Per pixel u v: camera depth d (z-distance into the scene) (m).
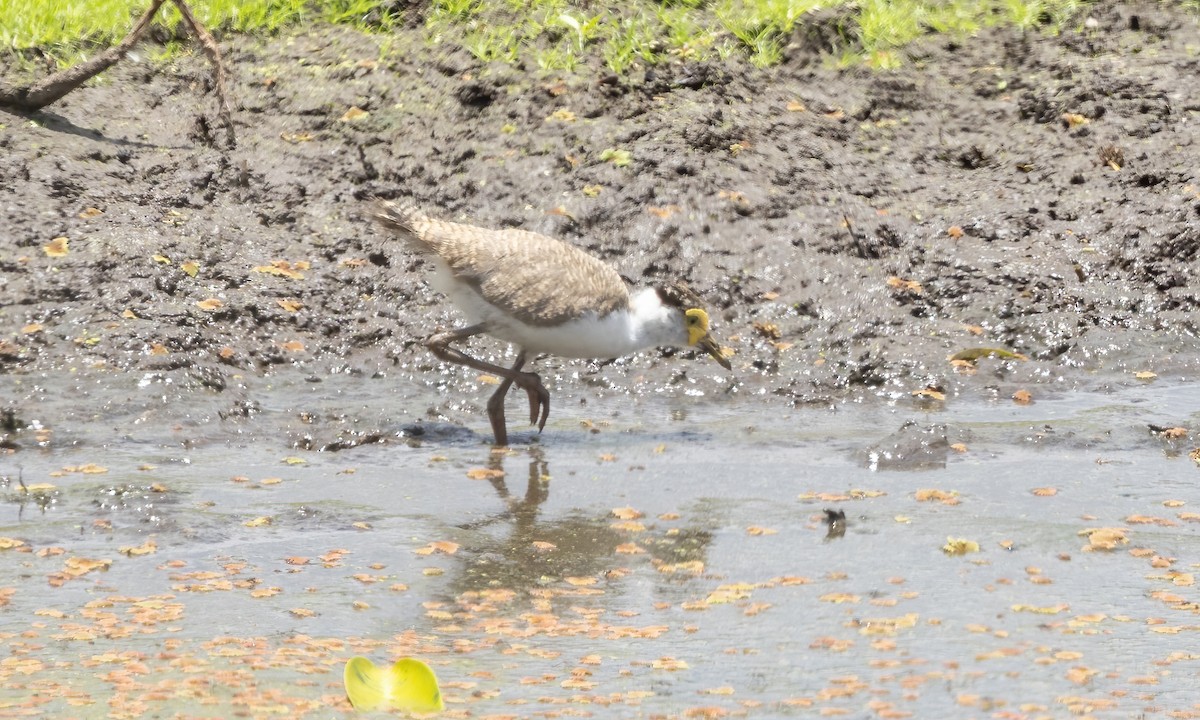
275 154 15.90
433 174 15.76
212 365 12.72
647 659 7.52
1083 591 8.50
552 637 7.83
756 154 16.27
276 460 11.02
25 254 13.79
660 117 16.59
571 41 17.55
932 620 8.05
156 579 8.58
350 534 9.44
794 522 9.77
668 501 10.23
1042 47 18.30
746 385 13.18
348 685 6.86
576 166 15.86
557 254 11.42
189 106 16.53
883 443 11.32
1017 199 15.98
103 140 15.73
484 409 12.56
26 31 17.06
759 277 14.73
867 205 15.79
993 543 9.34
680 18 18.25
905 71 17.88
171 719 6.72
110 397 11.91
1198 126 16.89
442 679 7.25
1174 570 8.86
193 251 14.21
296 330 13.60
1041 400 12.88
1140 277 14.85
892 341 13.84
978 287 14.62
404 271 14.49
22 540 9.11
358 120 16.42
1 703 6.87
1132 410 12.45
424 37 17.70
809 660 7.50
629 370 13.42
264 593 8.40
